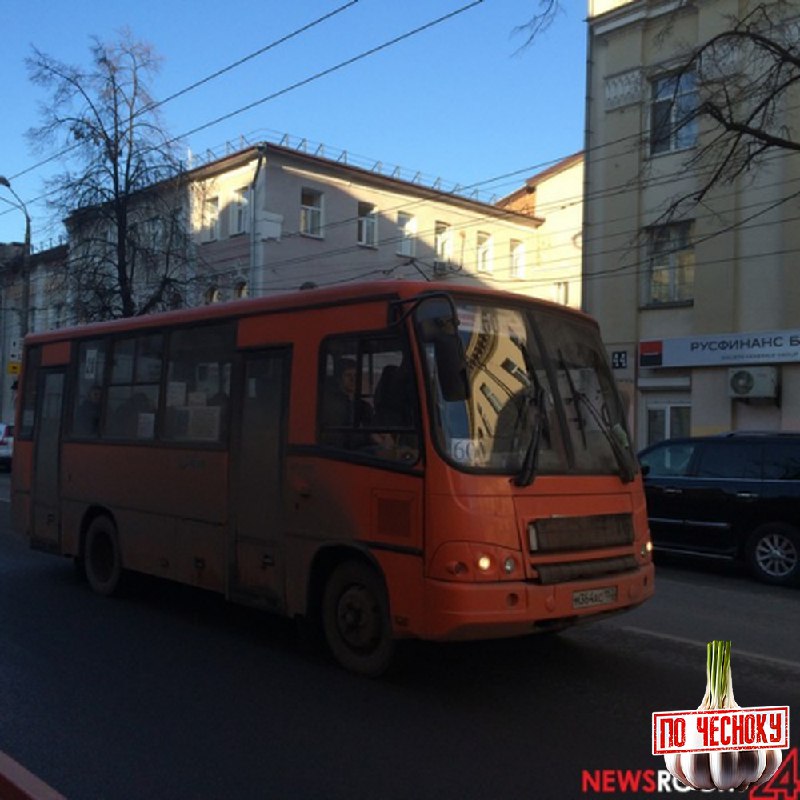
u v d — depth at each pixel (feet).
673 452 39.01
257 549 22.40
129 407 28.32
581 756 15.60
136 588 30.32
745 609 29.55
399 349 19.19
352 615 20.27
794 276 58.85
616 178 69.15
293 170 100.94
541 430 19.22
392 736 16.47
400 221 112.37
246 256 98.94
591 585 18.79
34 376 34.14
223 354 24.25
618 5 69.46
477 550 17.52
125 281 82.12
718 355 61.98
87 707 18.03
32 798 12.87
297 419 21.45
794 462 35.40
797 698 19.19
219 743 16.03
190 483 24.99
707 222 63.10
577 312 22.15
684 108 62.54
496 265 124.26
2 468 94.48
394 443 18.94
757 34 46.32
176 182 84.94
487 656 22.20
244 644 23.26
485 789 14.14
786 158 59.26
